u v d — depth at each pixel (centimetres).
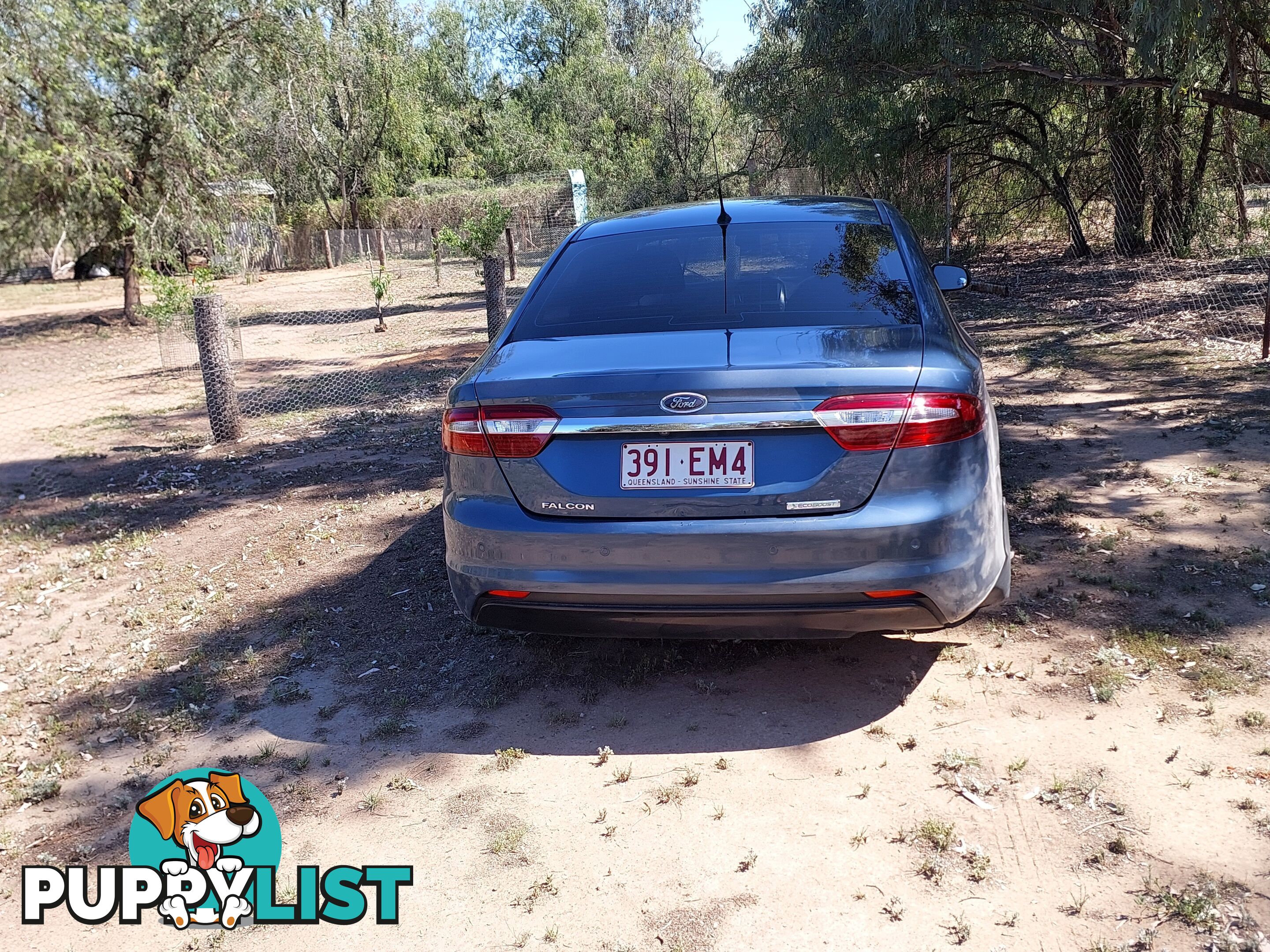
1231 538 418
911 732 297
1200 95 1250
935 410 271
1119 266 1528
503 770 298
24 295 3222
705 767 289
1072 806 255
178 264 2223
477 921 235
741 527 272
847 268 339
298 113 3334
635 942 223
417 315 1822
